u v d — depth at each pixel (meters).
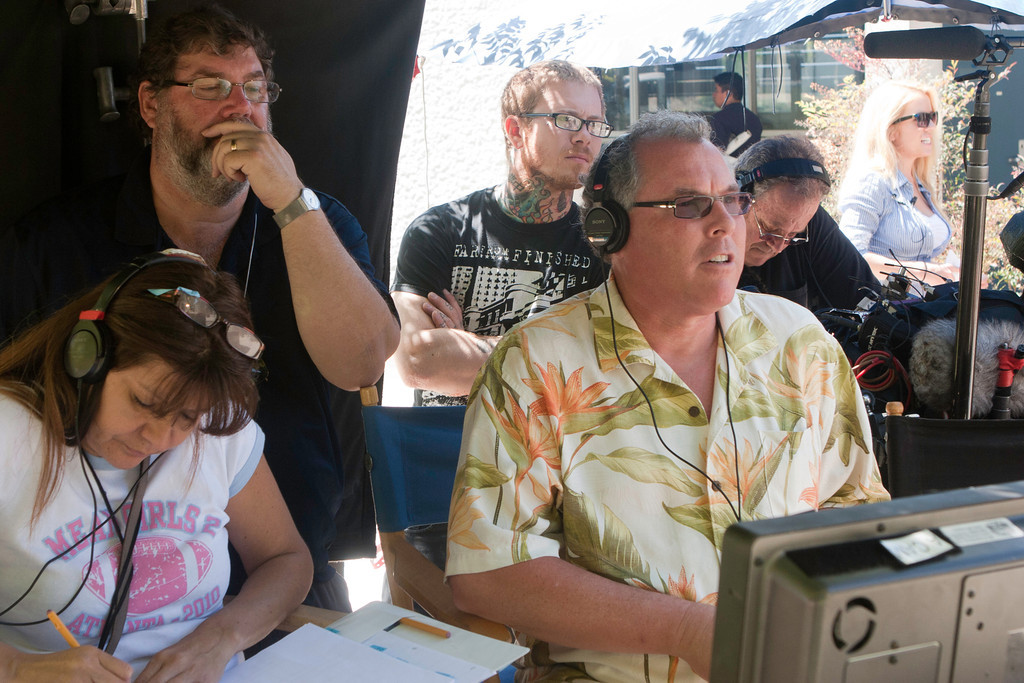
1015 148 4.93
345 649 1.38
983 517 0.74
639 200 1.55
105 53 2.11
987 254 4.67
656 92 5.12
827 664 0.67
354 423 2.50
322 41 2.32
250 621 1.48
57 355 1.31
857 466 1.71
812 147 2.60
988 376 2.26
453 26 3.78
